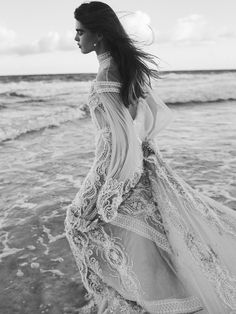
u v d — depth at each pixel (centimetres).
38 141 1032
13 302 312
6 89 2416
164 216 245
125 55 230
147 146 261
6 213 501
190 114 1603
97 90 230
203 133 1092
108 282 247
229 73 4175
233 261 257
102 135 232
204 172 674
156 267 240
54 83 2709
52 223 469
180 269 240
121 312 247
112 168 229
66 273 355
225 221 279
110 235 243
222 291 238
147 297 235
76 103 1958
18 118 1452
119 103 230
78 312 299
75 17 238
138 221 244
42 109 1734
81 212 242
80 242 248
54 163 775
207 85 3139
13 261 376
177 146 903
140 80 240
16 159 817
